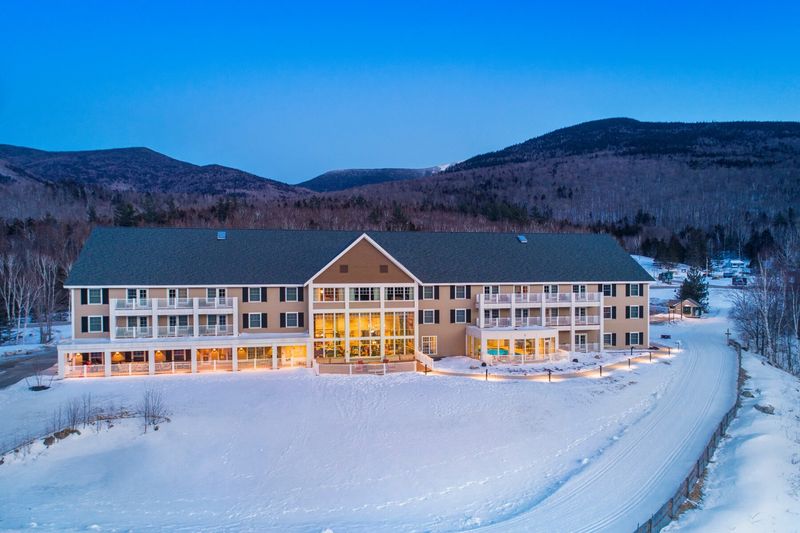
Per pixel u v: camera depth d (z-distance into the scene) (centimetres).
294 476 2888
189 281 5119
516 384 4625
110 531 2248
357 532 2311
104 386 4422
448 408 3981
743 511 2512
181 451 3134
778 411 3925
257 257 5547
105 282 4953
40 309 7025
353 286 5341
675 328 7931
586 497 2659
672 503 2478
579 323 5925
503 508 2589
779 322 6675
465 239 6325
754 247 16050
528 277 5891
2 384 4484
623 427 3712
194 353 4906
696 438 3472
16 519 2319
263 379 4697
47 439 3103
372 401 4116
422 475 2925
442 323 5703
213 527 2334
